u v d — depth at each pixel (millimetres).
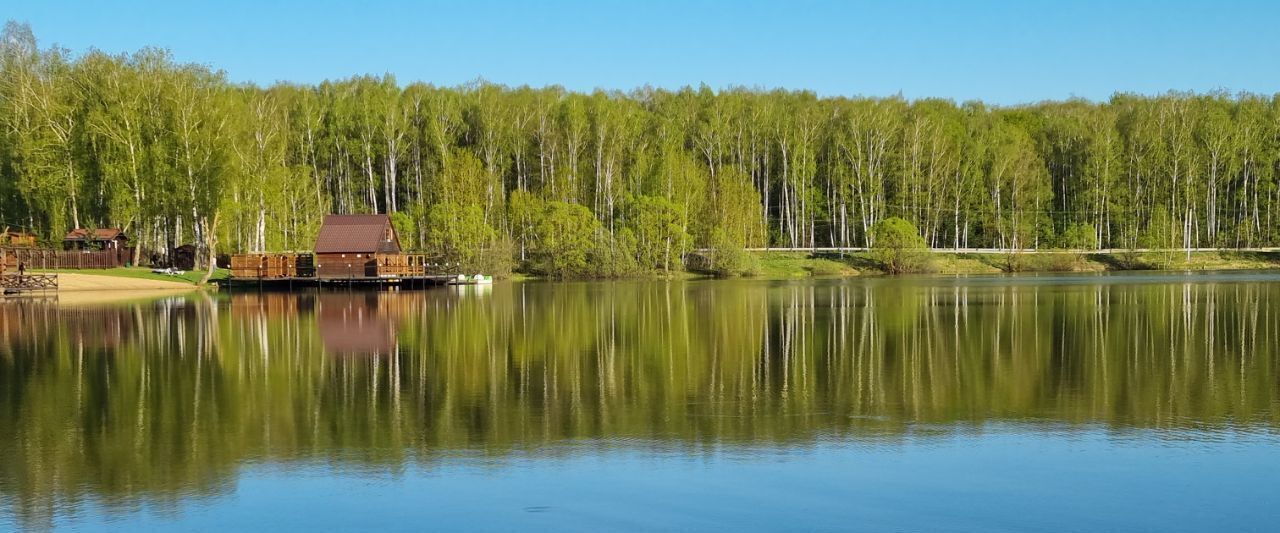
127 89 80250
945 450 19297
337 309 55406
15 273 75312
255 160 84750
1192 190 118500
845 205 120500
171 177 78375
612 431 21031
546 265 97000
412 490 17000
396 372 29453
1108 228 120250
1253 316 46219
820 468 18125
